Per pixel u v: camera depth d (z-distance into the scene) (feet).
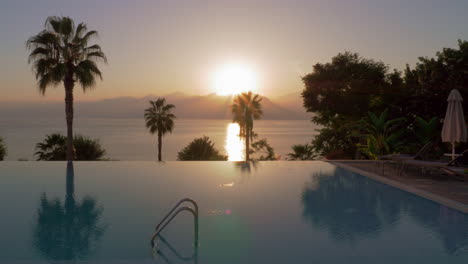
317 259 17.08
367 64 88.84
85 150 88.22
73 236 20.48
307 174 42.24
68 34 60.75
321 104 88.07
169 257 17.30
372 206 27.25
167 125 142.00
